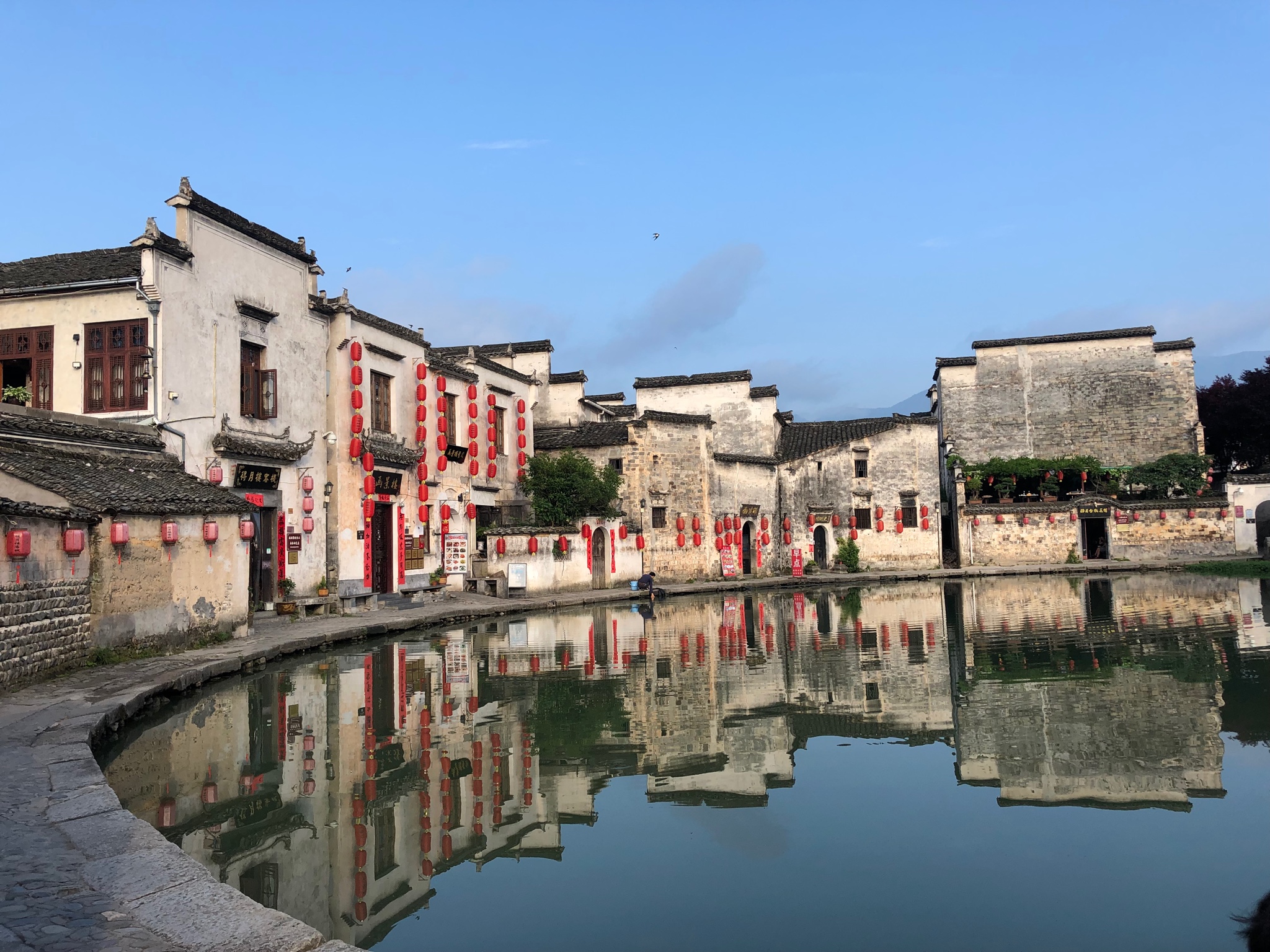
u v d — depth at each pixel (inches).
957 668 585.6
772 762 379.9
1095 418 1776.6
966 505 1708.9
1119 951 213.2
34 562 454.3
